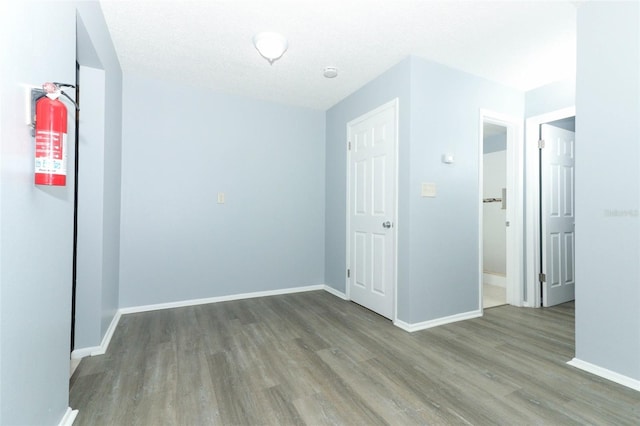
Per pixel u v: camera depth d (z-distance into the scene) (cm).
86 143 195
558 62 256
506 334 236
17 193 90
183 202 306
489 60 253
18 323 93
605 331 174
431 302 254
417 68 247
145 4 185
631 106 164
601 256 176
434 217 255
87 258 195
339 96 336
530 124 311
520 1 181
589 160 181
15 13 88
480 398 153
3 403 85
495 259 441
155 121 293
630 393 157
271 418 137
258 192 344
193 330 241
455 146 267
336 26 207
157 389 159
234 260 331
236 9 190
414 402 149
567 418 138
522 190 316
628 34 165
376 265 288
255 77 288
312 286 375
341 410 143
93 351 197
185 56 249
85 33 160
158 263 295
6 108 84
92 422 134
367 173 303
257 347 211
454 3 184
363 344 217
